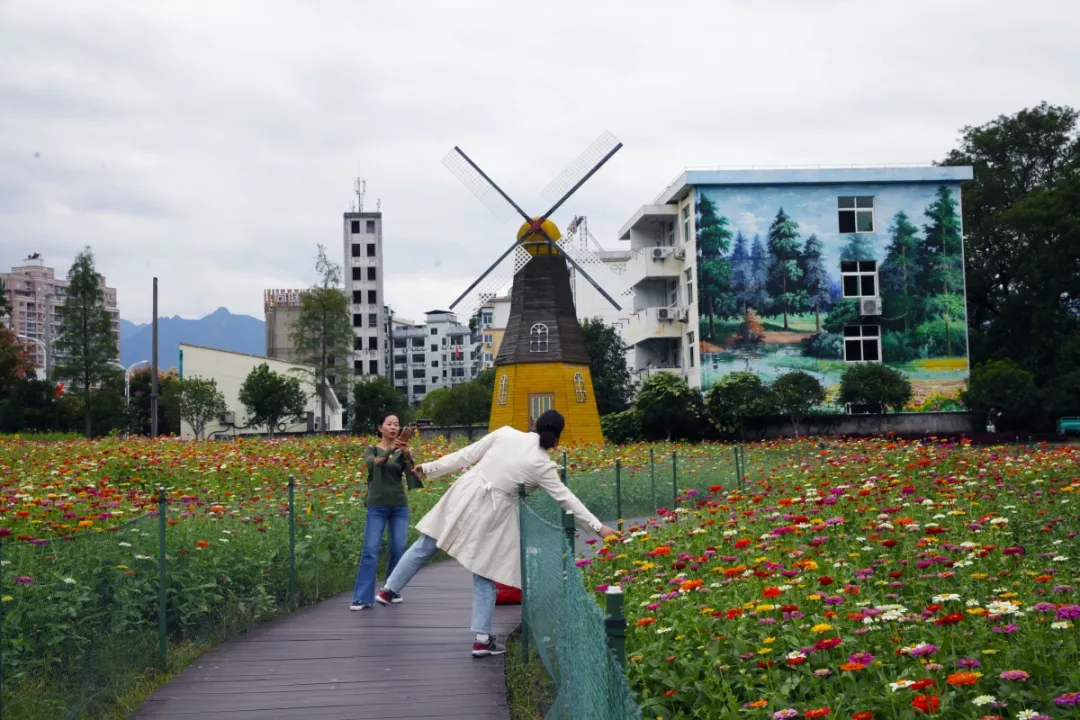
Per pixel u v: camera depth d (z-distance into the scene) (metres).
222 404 64.56
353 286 116.69
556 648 6.02
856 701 4.75
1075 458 17.06
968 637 5.57
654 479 19.67
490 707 6.89
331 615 10.19
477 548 8.26
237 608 9.54
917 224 48.94
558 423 8.38
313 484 17.72
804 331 48.16
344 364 73.38
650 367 52.88
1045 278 54.41
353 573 12.61
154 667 7.86
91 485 14.50
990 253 58.09
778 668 5.39
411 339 146.00
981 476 14.48
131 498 14.96
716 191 48.25
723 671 5.32
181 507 11.12
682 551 9.23
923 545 8.04
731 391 44.34
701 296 47.97
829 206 48.62
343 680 7.63
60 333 66.56
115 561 7.27
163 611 7.96
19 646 5.95
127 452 19.75
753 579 7.10
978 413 47.16
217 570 9.21
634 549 9.23
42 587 6.32
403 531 10.67
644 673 5.43
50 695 6.16
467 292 41.41
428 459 22.70
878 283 48.69
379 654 8.45
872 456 19.59
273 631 9.41
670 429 45.78
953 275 48.97
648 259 51.06
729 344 47.91
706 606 6.40
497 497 8.29
